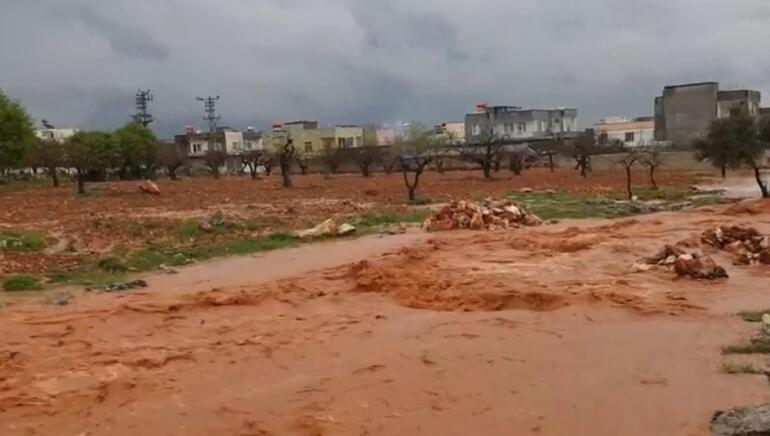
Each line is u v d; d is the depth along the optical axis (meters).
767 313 14.68
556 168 80.31
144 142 80.62
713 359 12.02
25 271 20.62
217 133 115.50
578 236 26.20
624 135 104.81
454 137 96.31
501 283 18.17
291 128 116.06
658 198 42.12
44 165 67.62
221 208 36.75
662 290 17.00
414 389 11.05
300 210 35.81
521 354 12.66
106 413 10.42
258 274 20.75
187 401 10.82
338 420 9.91
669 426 9.39
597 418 9.74
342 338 13.97
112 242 25.61
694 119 86.75
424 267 20.66
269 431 9.64
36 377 11.92
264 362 12.58
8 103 57.41
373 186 54.88
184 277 20.58
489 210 30.58
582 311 15.41
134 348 13.51
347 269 20.56
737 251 21.30
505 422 9.70
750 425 9.19
